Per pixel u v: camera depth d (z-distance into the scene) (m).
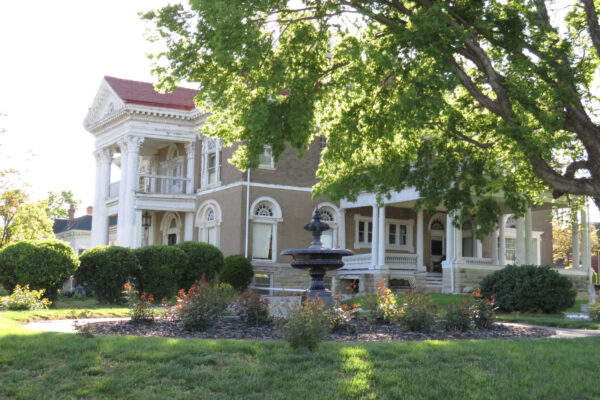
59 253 22.42
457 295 28.48
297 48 14.55
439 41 12.51
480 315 15.57
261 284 33.06
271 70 13.55
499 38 13.73
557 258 49.31
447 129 15.97
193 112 37.06
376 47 13.70
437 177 16.83
